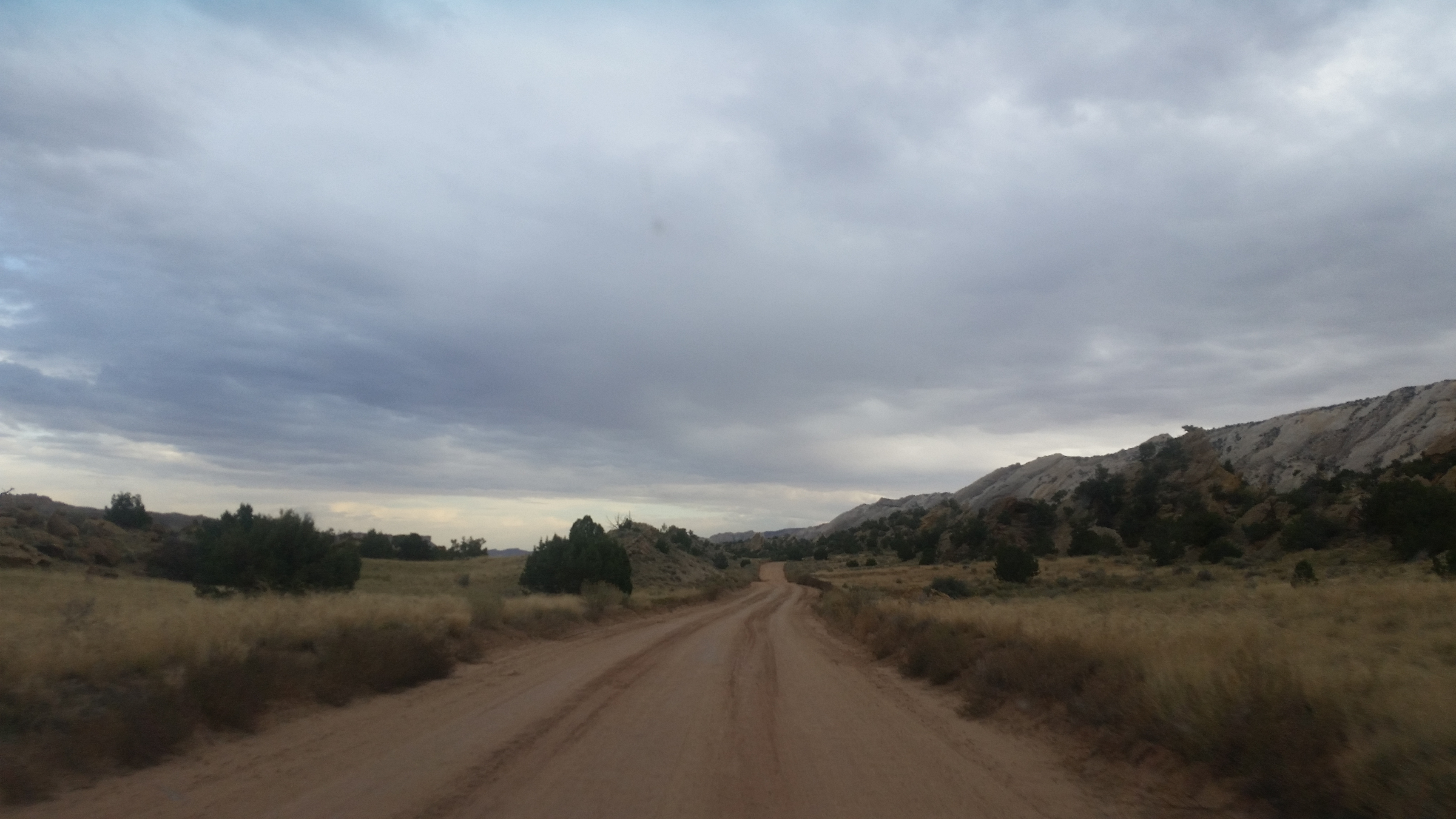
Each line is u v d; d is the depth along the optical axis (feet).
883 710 47.11
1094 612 91.76
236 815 24.07
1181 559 236.84
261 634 49.49
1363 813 22.54
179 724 32.65
